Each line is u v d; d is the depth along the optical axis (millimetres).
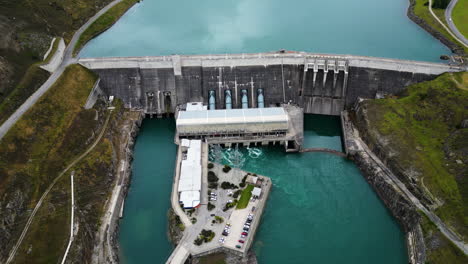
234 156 132625
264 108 139875
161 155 135125
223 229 101562
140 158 133625
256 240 103375
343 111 151875
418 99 136875
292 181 122625
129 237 105188
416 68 145000
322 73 150125
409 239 101938
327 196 117188
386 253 100812
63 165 113500
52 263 88750
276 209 112625
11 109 118750
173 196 112375
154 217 111000
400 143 122500
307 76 152125
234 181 117125
